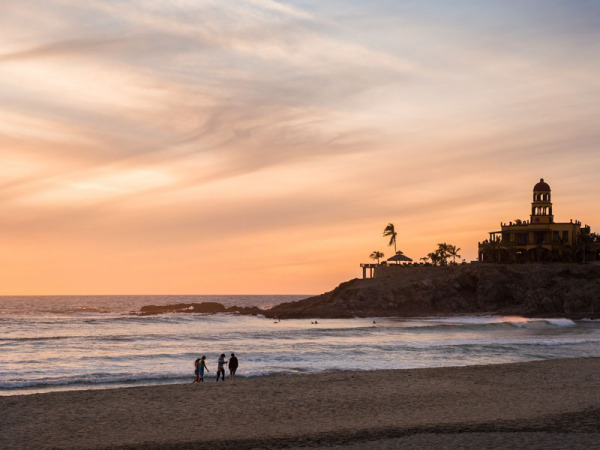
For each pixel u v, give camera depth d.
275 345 74.44
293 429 22.09
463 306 140.12
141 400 28.66
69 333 100.12
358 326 114.94
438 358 59.12
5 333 99.44
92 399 28.88
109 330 107.94
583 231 153.88
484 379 35.28
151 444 19.92
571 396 28.94
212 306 178.88
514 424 21.89
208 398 29.20
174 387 32.75
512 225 150.25
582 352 63.69
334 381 34.88
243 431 21.89
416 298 141.50
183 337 87.50
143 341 81.50
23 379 45.19
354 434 20.83
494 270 142.50
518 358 59.19
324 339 85.69
